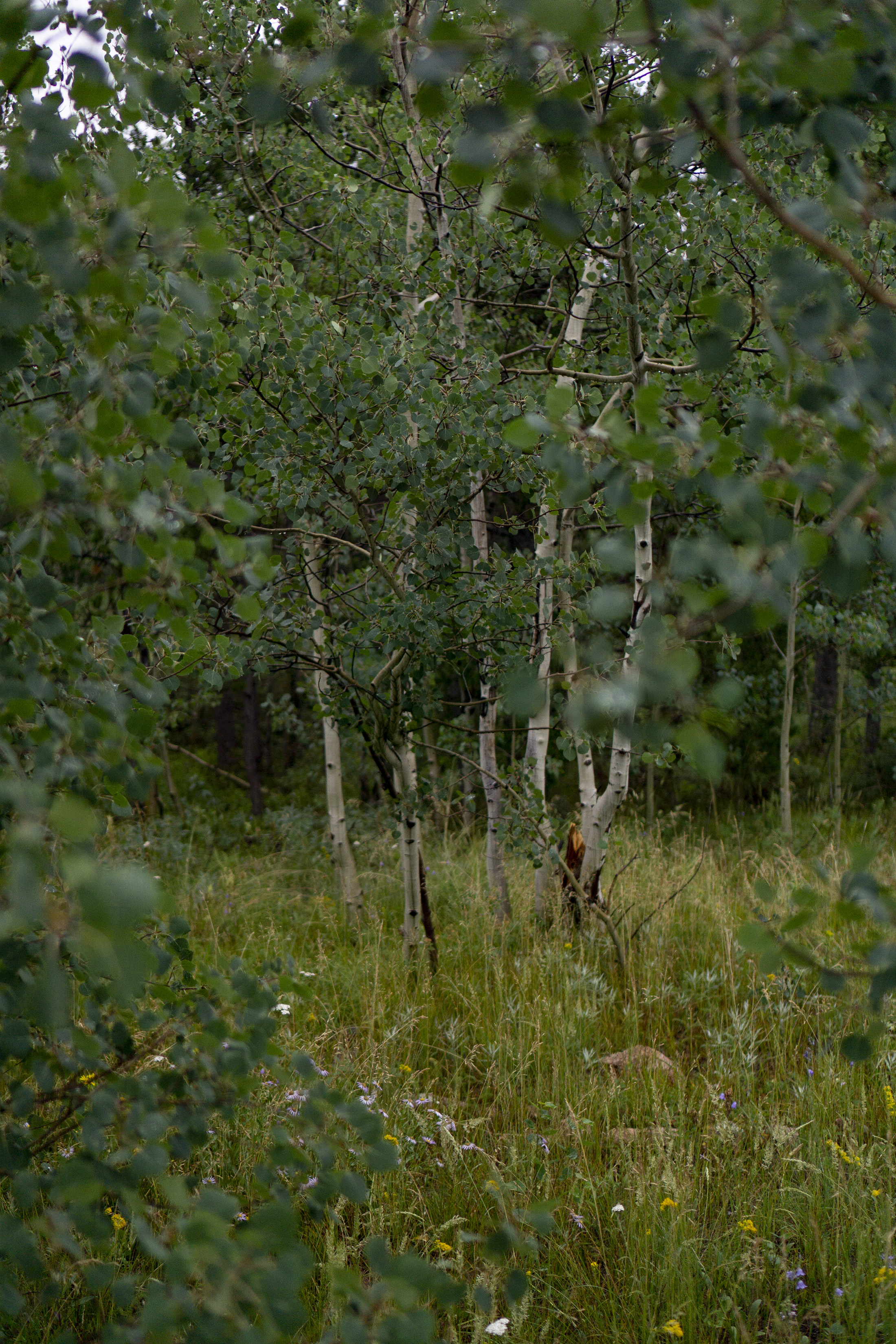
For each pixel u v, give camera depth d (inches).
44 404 57.7
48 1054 55.4
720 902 225.6
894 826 373.4
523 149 48.4
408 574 164.4
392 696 176.6
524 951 201.0
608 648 45.8
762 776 420.8
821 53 46.5
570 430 51.3
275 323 138.6
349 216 212.1
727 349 48.9
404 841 196.2
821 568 48.3
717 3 42.4
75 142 61.8
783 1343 98.1
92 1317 88.0
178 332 55.4
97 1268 52.9
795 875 237.6
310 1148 61.6
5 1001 52.7
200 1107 58.5
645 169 59.7
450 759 409.7
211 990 63.6
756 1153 126.4
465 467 158.7
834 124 47.0
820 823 370.6
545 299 242.7
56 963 38.6
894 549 46.3
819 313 46.3
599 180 157.2
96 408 51.0
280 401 150.1
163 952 61.4
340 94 202.5
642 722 44.6
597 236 169.0
